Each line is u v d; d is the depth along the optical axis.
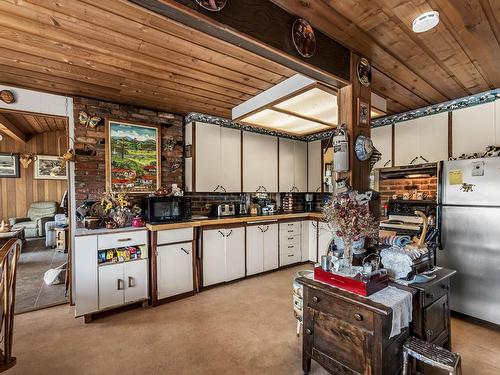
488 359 1.91
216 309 2.81
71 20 1.66
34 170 6.74
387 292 1.50
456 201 2.53
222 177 3.91
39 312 2.77
